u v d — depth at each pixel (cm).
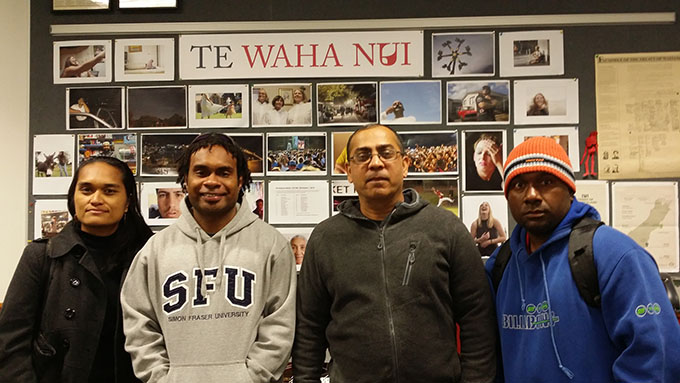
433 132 184
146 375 109
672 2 185
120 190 130
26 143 188
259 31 188
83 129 188
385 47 187
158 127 187
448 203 183
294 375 117
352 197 184
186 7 188
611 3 185
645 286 93
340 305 114
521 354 106
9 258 185
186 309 113
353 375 108
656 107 183
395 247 114
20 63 188
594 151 182
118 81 188
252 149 186
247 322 114
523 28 186
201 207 118
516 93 185
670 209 180
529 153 107
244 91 187
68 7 188
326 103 187
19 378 116
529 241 114
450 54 186
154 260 120
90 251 128
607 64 184
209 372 108
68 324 121
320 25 187
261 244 124
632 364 91
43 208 186
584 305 99
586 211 109
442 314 111
